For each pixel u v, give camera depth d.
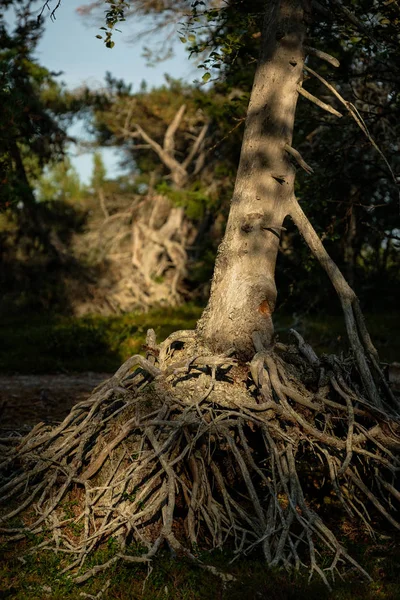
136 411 6.36
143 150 42.91
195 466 6.10
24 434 7.93
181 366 6.64
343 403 6.84
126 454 6.23
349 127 10.73
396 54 8.88
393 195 12.12
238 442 6.40
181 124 38.88
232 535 6.01
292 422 6.50
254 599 4.97
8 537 5.83
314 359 7.20
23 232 32.84
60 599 5.09
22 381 14.08
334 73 10.20
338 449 6.57
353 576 5.53
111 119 36.75
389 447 6.58
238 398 6.46
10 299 30.95
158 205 36.81
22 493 6.36
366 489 6.23
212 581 5.22
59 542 5.79
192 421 6.17
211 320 7.05
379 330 19.78
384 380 7.24
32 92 22.62
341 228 16.92
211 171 34.91
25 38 13.88
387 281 26.73
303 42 7.28
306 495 6.93
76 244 34.34
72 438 6.57
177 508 6.23
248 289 6.93
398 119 10.51
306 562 5.74
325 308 22.77
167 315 28.11
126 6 7.47
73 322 25.67
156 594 5.13
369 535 6.38
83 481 6.15
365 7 9.00
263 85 7.23
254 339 6.81
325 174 10.20
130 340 18.25
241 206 7.15
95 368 15.66
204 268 32.41
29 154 23.23
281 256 20.39
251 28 8.91
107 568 5.41
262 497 6.61
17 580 5.32
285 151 7.18
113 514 5.95
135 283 33.78
